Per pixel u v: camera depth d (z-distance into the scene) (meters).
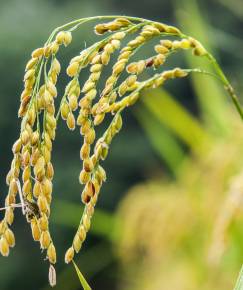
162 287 7.70
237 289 2.75
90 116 2.46
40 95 2.45
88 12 35.91
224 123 6.59
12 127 35.03
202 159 6.62
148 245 6.95
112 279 25.67
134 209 6.86
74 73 2.45
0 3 36.62
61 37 2.46
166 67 28.58
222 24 28.33
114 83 2.49
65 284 12.16
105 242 17.16
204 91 6.76
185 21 6.93
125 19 2.52
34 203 2.48
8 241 2.48
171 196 6.77
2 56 35.09
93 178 2.47
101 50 2.49
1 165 34.97
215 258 4.66
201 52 2.61
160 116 6.93
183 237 6.75
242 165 6.03
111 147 33.38
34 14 36.31
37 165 2.44
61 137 33.12
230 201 4.50
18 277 31.92
